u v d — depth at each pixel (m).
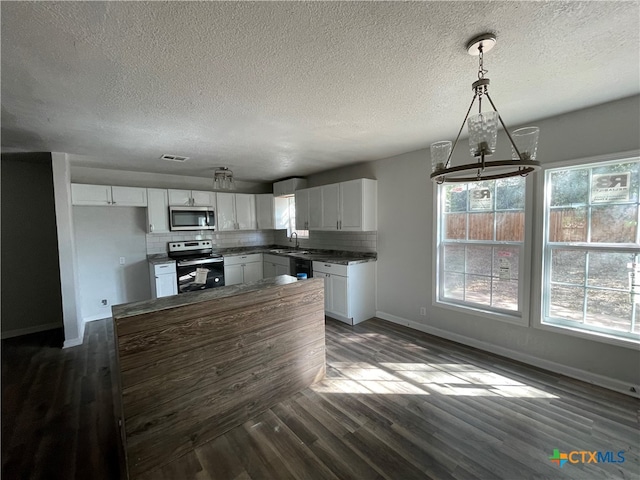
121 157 3.82
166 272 4.69
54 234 4.26
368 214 4.26
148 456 1.82
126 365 1.75
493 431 2.06
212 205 5.47
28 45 1.44
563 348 2.76
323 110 2.37
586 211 2.60
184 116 2.43
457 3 1.24
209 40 1.45
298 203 5.28
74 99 2.06
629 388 2.43
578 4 1.26
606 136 2.40
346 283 4.12
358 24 1.36
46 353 3.45
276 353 2.43
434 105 2.31
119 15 1.26
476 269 3.37
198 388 2.02
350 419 2.22
